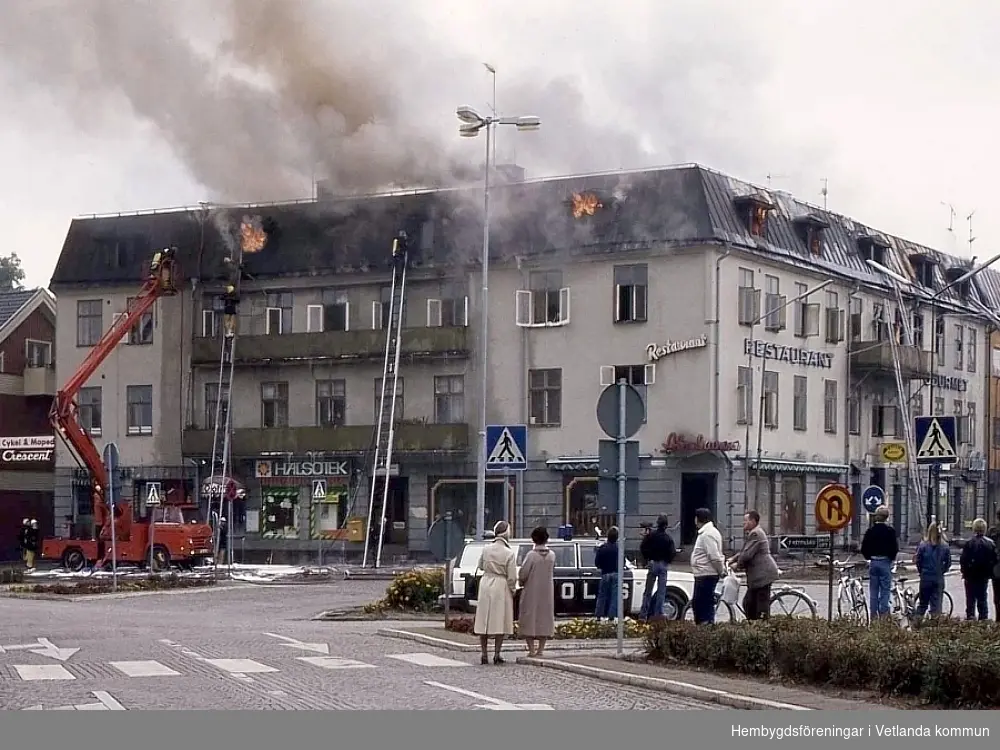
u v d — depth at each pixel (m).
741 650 16.89
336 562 58.91
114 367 64.38
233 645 21.75
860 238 63.59
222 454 61.72
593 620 24.44
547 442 56.06
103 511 51.31
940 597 25.14
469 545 30.42
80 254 65.12
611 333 55.09
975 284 72.69
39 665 18.42
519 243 56.81
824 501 20.94
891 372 61.91
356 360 59.91
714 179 55.22
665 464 53.75
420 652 21.05
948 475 68.56
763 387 55.81
